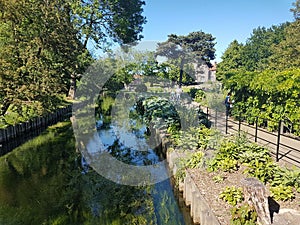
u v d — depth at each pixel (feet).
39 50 42.57
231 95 40.88
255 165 18.66
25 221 17.22
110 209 18.56
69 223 16.93
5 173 26.20
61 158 30.25
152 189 21.76
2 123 39.63
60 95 48.06
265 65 120.98
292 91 24.80
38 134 43.80
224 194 15.46
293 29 95.55
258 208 12.83
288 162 20.02
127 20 73.00
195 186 17.42
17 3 36.19
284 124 29.37
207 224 14.16
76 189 21.50
